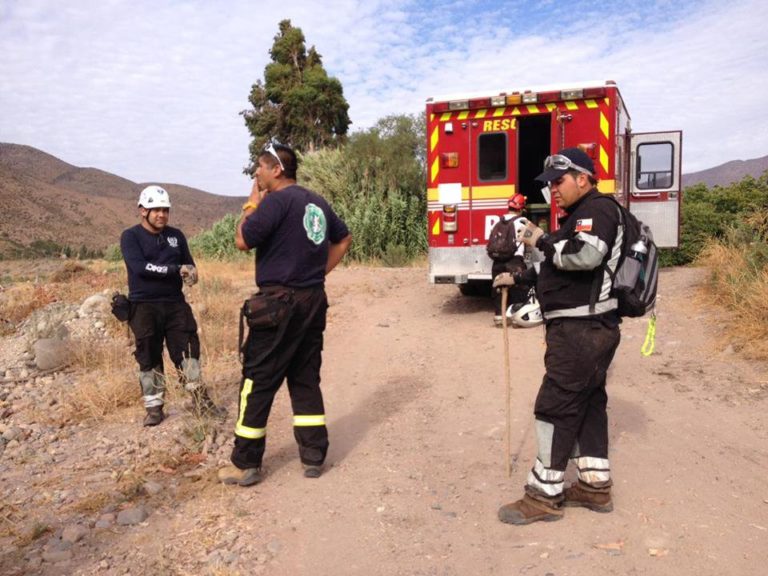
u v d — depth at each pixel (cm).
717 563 331
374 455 501
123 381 678
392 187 1925
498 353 772
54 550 373
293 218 436
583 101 910
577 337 362
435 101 971
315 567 351
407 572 343
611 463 457
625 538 359
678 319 831
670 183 1159
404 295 1213
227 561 357
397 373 724
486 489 433
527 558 347
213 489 450
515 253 879
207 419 566
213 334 858
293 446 525
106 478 477
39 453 533
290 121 3188
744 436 493
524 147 1098
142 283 570
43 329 893
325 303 459
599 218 350
